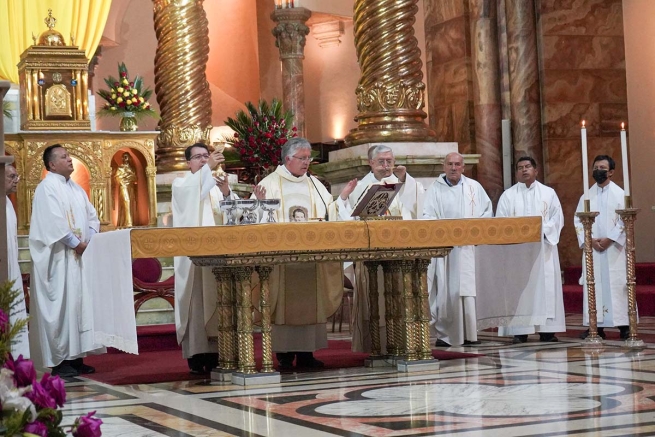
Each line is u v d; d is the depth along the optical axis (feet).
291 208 26.66
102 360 32.24
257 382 23.26
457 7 48.88
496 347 30.91
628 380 21.36
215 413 18.79
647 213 51.03
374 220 23.79
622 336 32.53
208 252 22.33
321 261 23.63
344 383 22.76
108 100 43.39
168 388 23.31
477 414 17.48
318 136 69.72
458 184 33.40
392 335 26.20
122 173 43.47
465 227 24.38
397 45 37.55
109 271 23.34
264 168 38.04
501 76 48.11
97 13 50.83
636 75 50.24
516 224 24.90
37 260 27.76
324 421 17.34
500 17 48.03
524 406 18.19
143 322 38.29
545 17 47.85
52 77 42.01
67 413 19.57
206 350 26.13
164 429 17.06
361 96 37.99
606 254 32.71
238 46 70.59
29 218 40.70
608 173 33.58
